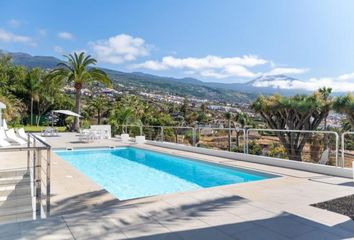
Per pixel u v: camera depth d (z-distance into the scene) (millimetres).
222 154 10039
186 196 4840
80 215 3893
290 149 11211
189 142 12672
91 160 11531
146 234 3270
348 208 4293
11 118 29484
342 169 6559
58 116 36188
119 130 20094
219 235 3256
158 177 8641
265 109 23719
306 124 22141
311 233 3318
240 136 11062
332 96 21859
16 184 6270
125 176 8805
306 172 7125
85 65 24859
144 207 4238
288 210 4234
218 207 4238
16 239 3117
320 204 4504
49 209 4160
